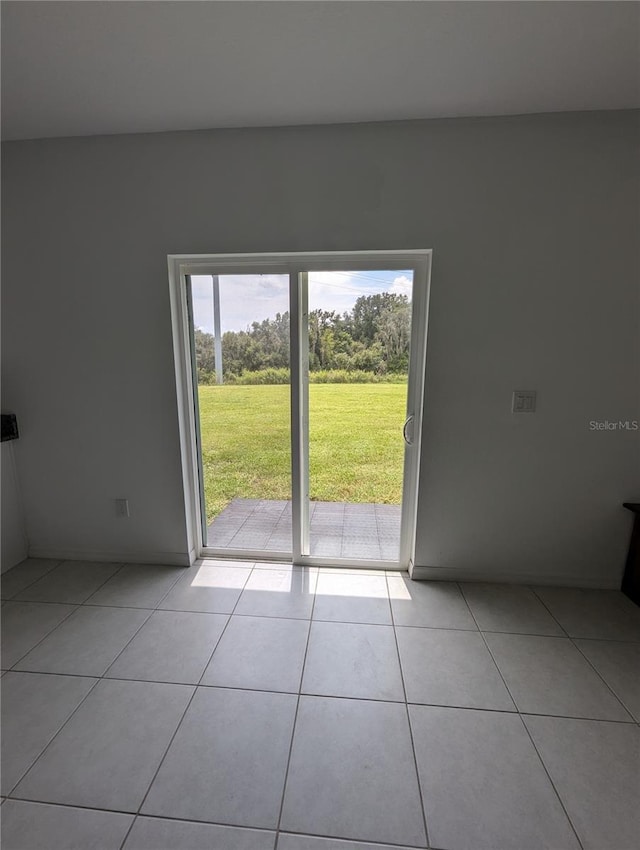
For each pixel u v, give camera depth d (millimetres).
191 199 2010
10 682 1587
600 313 1941
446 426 2119
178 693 1540
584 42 1372
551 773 1255
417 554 2289
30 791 1199
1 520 2348
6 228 2141
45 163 2055
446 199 1902
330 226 1966
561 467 2115
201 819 1133
